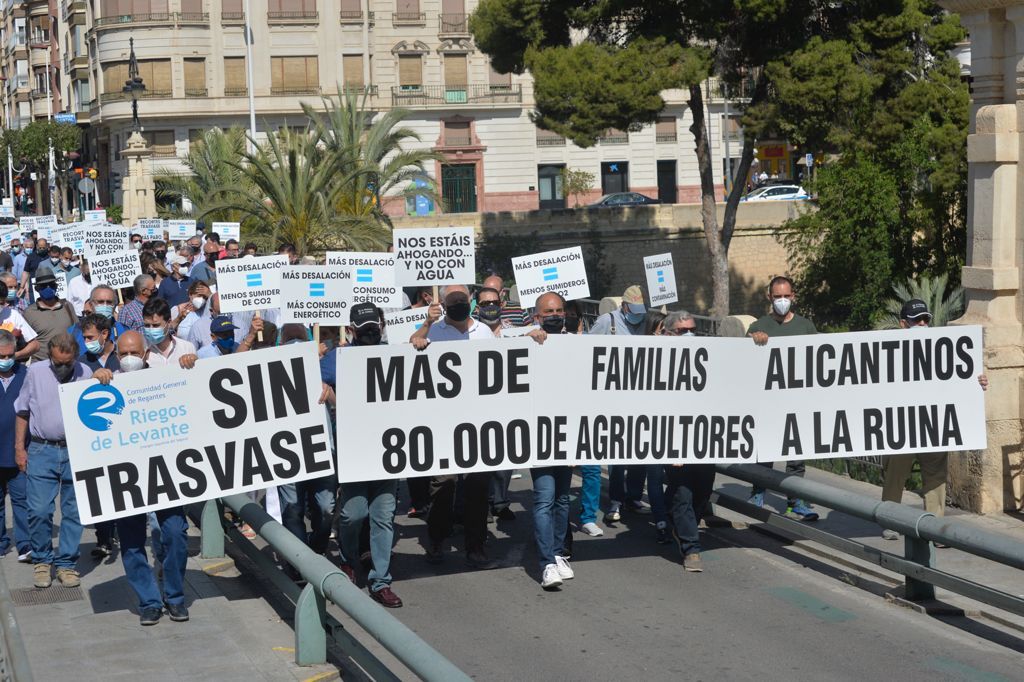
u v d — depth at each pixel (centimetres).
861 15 3056
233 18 6209
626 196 5869
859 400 924
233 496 941
